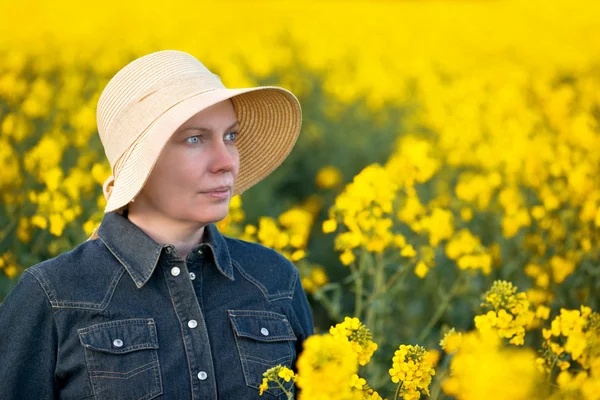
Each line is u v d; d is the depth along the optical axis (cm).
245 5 1527
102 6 1302
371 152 901
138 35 1237
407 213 492
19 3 1230
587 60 1255
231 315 261
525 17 1533
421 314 518
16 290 249
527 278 516
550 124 771
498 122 834
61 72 944
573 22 1477
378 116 1053
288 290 278
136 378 244
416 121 969
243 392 255
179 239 261
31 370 245
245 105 280
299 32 1420
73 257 255
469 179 709
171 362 248
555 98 763
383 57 1347
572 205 528
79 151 671
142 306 251
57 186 469
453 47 1404
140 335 247
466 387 228
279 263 281
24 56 969
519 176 616
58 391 250
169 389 246
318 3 1628
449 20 1541
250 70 1141
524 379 225
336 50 1336
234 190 298
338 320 449
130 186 245
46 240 532
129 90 254
